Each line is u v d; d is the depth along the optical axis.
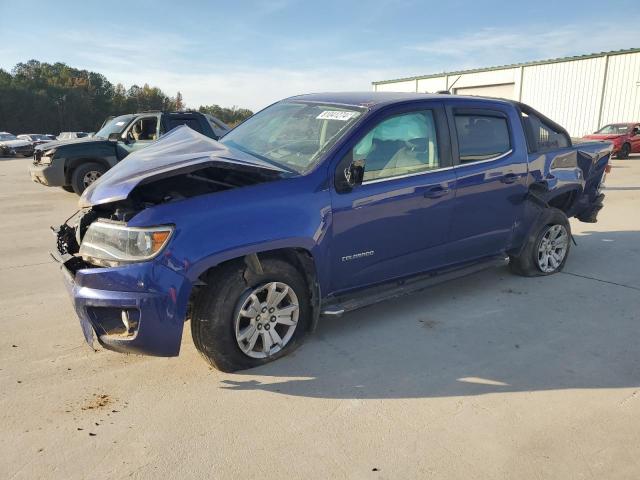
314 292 3.59
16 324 4.18
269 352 3.50
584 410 2.99
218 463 2.52
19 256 6.30
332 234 3.57
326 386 3.25
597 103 27.83
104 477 2.42
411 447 2.65
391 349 3.76
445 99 4.32
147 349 3.04
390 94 4.38
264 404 3.04
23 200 10.89
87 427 2.80
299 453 2.60
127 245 2.99
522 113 5.00
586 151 5.58
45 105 85.00
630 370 3.47
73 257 3.41
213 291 3.19
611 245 6.79
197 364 3.52
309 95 4.68
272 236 3.24
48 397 3.10
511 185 4.72
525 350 3.75
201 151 3.54
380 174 3.82
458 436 2.74
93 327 3.08
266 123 4.43
